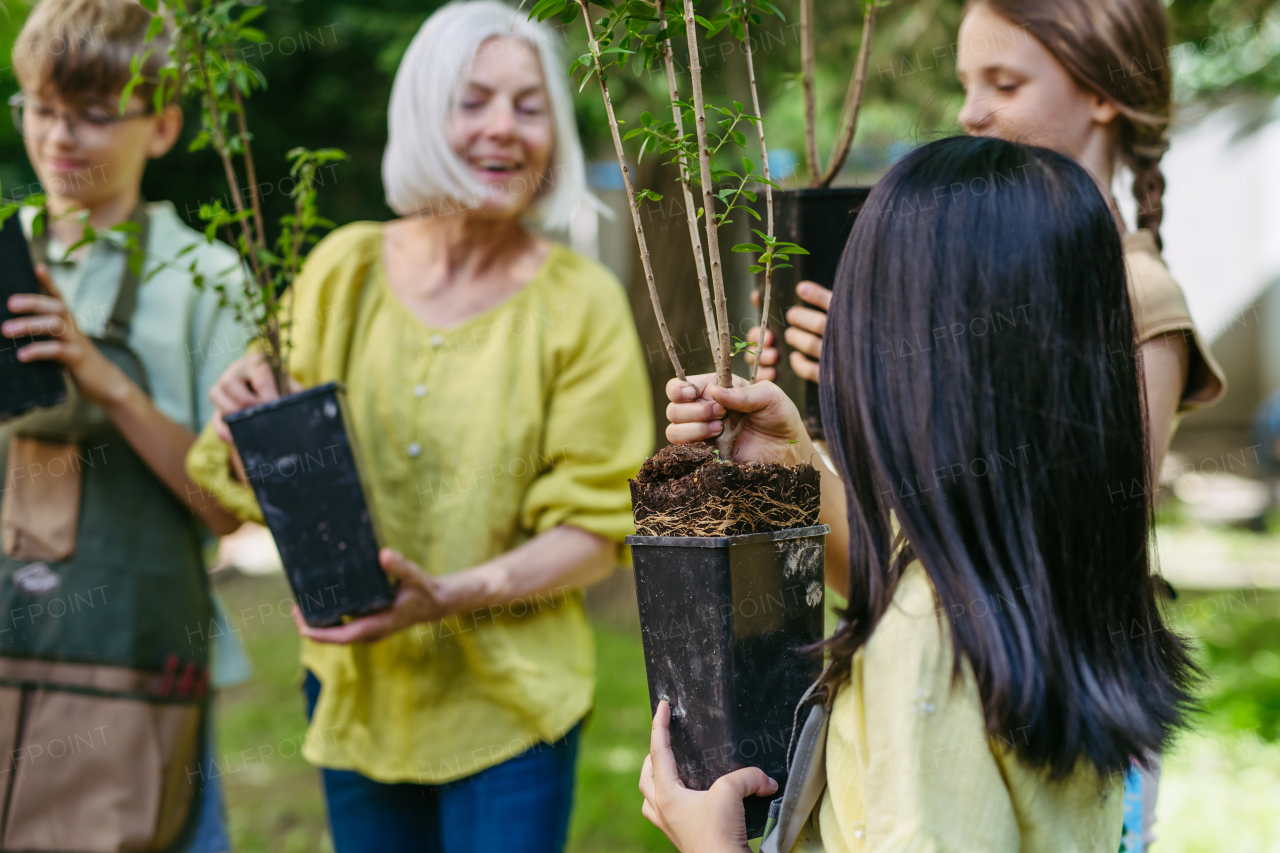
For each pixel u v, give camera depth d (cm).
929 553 96
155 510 203
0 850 189
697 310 465
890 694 94
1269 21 468
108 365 190
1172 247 1273
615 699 435
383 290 199
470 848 184
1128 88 154
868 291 104
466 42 187
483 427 188
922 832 88
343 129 566
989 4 157
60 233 206
